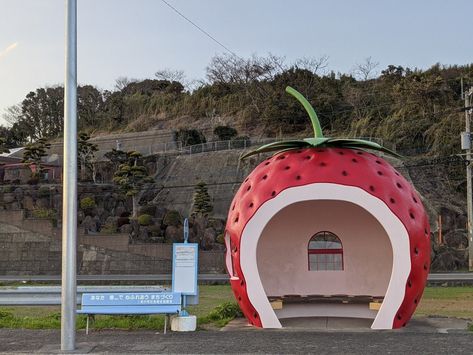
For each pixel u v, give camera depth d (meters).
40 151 48.16
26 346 8.38
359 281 11.43
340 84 64.06
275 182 9.91
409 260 9.39
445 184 45.62
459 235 39.84
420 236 9.56
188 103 69.44
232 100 66.56
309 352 7.58
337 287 11.48
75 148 8.36
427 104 54.03
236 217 10.13
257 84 66.25
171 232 39.41
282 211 11.41
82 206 42.19
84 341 8.69
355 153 10.27
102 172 50.56
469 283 26.27
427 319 11.43
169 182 50.69
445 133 48.19
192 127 64.19
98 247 36.88
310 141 10.43
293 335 9.05
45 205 43.03
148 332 9.62
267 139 56.19
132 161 49.09
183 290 9.89
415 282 9.57
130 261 36.47
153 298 9.63
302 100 11.72
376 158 10.48
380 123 54.38
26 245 37.75
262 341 8.50
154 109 71.81
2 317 11.63
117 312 9.52
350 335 9.00
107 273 36.31
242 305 10.16
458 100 54.22
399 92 56.53
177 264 9.97
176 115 69.06
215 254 35.81
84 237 37.03
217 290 23.86
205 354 7.53
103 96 79.31
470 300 18.30
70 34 8.48
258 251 11.55
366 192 9.47
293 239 11.65
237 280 10.03
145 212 42.94
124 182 41.47
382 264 11.29
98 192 45.44
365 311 11.20
